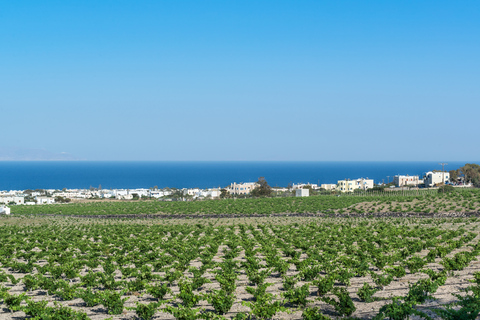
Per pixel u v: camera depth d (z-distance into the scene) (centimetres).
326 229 5306
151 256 3362
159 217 9269
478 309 1620
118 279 2889
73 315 1778
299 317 1905
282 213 9119
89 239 5244
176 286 2620
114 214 10150
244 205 10706
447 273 2602
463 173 16712
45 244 4347
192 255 3406
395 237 4112
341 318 1839
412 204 9075
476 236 4634
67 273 2784
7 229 6656
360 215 8244
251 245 3975
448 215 7531
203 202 11919
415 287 2006
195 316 1769
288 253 3538
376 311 1931
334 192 16062
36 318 1773
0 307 2209
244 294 2381
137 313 1919
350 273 2448
